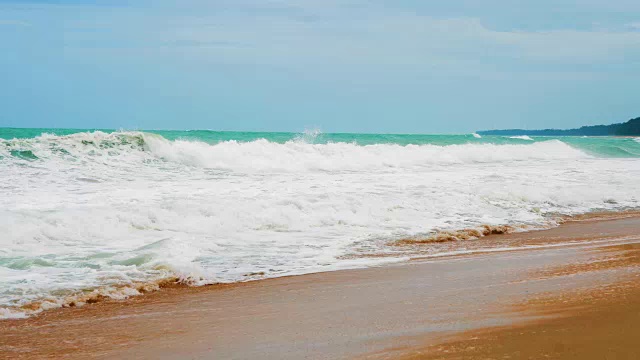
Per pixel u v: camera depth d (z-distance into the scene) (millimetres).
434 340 4586
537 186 17906
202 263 8773
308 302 6523
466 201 14922
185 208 11945
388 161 25078
